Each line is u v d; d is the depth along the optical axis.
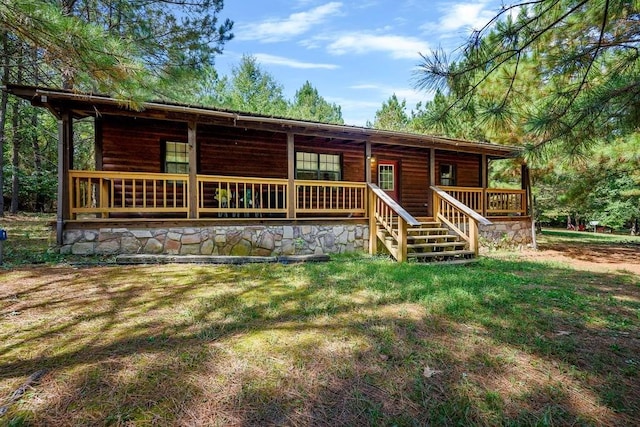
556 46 3.70
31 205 17.52
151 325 2.85
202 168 8.07
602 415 1.80
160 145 7.77
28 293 3.71
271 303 3.48
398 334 2.75
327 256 6.37
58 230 5.74
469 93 3.42
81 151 16.39
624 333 2.92
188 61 9.26
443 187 9.11
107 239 6.01
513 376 2.15
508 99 3.67
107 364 2.17
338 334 2.71
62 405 1.75
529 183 10.49
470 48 3.15
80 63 3.21
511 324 3.04
